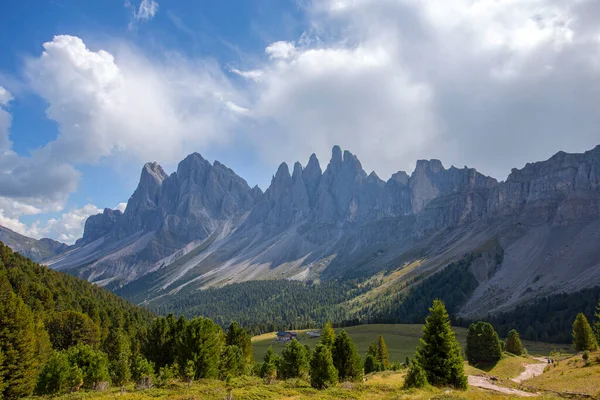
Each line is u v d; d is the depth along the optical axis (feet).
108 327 453.99
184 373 161.07
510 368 300.20
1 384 155.12
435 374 160.56
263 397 123.24
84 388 175.01
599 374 204.03
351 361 190.29
